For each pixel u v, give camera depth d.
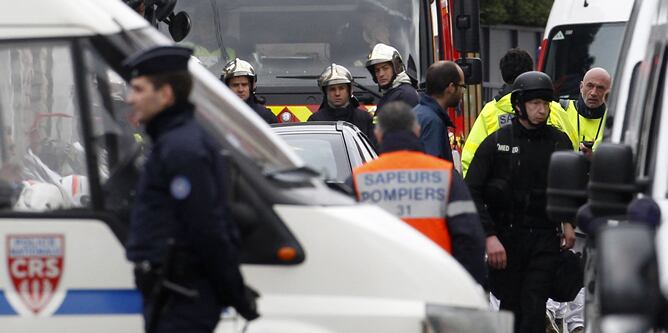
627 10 65.62
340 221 19.38
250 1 50.78
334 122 37.31
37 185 19.72
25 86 19.86
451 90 32.81
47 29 19.80
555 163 21.89
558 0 68.50
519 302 33.50
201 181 17.83
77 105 19.80
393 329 19.17
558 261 32.91
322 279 19.28
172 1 36.09
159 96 18.17
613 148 19.19
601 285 13.66
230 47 50.69
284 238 19.22
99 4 20.03
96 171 19.64
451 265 19.83
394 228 19.84
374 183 25.05
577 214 21.22
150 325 18.22
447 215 25.00
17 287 19.38
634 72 24.06
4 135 19.86
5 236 19.39
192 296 18.08
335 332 19.12
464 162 38.00
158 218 18.12
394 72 40.25
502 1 143.38
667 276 14.99
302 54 50.66
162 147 18.03
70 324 19.33
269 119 42.84
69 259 19.38
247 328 19.19
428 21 51.09
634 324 13.25
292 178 19.66
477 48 49.28
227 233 18.11
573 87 66.56
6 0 19.84
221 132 19.64
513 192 32.75
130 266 19.33
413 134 25.36
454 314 19.28
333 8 50.81
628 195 19.30
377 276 19.34
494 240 32.16
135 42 19.86
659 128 19.44
